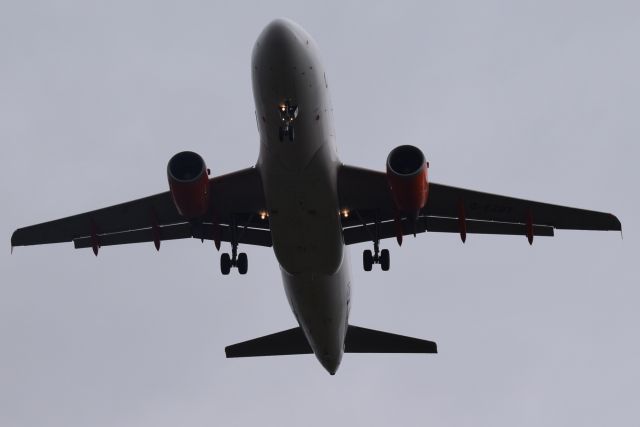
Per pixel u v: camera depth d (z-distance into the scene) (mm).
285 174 87188
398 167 91500
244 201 99125
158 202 102188
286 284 99250
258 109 85875
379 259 103562
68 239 107250
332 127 91250
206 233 106312
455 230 104625
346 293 102312
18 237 105938
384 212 102062
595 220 100250
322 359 109062
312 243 92000
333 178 89812
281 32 83125
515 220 102000
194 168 91500
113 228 105812
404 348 111375
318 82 86250
